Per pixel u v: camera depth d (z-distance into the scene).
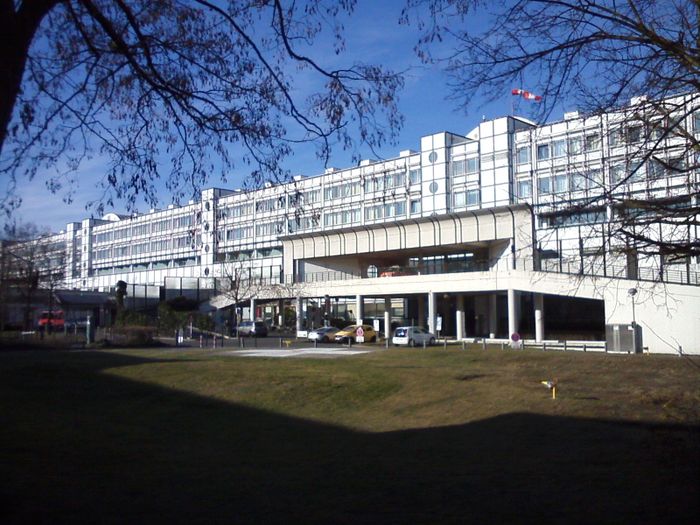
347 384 24.95
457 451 12.87
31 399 22.17
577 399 18.09
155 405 22.20
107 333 49.62
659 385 20.34
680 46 7.79
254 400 23.00
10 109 6.48
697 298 35.28
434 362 31.56
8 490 9.32
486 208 51.34
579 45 8.34
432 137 57.97
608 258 9.10
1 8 6.36
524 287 47.31
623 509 7.77
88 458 12.93
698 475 9.43
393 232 58.75
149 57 9.55
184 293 72.62
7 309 58.81
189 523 7.53
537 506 8.02
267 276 70.50
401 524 7.34
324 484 9.87
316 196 64.12
